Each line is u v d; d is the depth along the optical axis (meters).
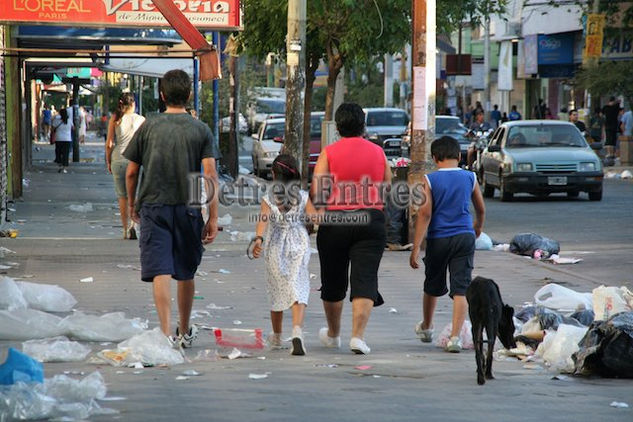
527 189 61.03
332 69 60.38
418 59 38.19
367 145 21.36
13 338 22.16
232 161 81.12
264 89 133.00
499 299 18.78
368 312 21.27
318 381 18.27
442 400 16.86
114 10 42.00
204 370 19.28
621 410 16.34
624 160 93.25
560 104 132.75
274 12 58.00
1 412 15.10
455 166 22.05
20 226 44.28
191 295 21.42
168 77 20.86
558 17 120.38
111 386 17.62
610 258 37.50
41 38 48.53
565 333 20.61
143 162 20.73
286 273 21.33
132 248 37.25
